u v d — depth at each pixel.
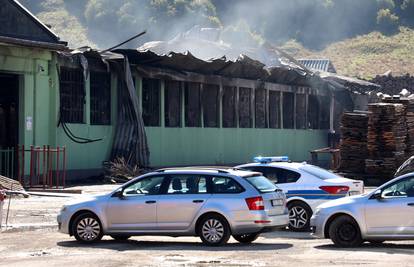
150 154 47.19
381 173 41.34
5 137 39.22
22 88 38.88
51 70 40.12
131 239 22.44
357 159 42.66
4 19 36.78
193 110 51.47
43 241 21.73
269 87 58.97
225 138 54.38
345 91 68.88
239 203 20.19
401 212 19.64
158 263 17.16
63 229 21.45
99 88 43.69
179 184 20.83
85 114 42.41
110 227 21.14
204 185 20.61
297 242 21.52
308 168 24.61
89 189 37.66
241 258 17.92
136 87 46.12
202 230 20.48
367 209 19.97
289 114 63.16
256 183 20.67
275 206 20.75
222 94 53.97
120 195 21.14
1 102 39.09
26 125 38.91
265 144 59.12
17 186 33.91
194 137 51.31
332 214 20.33
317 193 23.89
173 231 20.62
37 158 39.19
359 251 19.19
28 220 25.97
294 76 61.19
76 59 41.25
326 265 16.64
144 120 47.19
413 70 142.62
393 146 41.06
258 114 58.62
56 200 32.34
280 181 24.39
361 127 42.62
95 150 43.22
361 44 161.62
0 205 23.91
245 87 56.06
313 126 66.81
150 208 20.81
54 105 40.28
